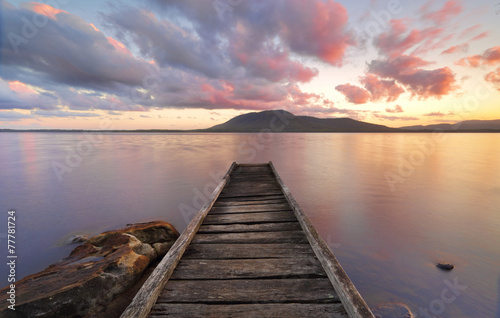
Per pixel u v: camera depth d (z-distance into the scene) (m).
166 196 13.93
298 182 17.23
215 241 3.79
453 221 9.77
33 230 9.10
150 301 2.26
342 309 2.26
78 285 3.66
